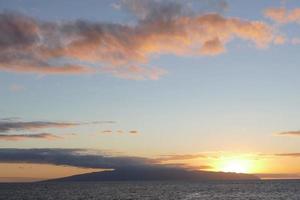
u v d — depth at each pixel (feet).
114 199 533.55
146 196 592.60
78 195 631.97
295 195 588.50
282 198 529.04
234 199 519.60
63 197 586.45
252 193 651.25
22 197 595.06
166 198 547.08
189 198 545.85
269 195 593.83
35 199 553.64
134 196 595.06
